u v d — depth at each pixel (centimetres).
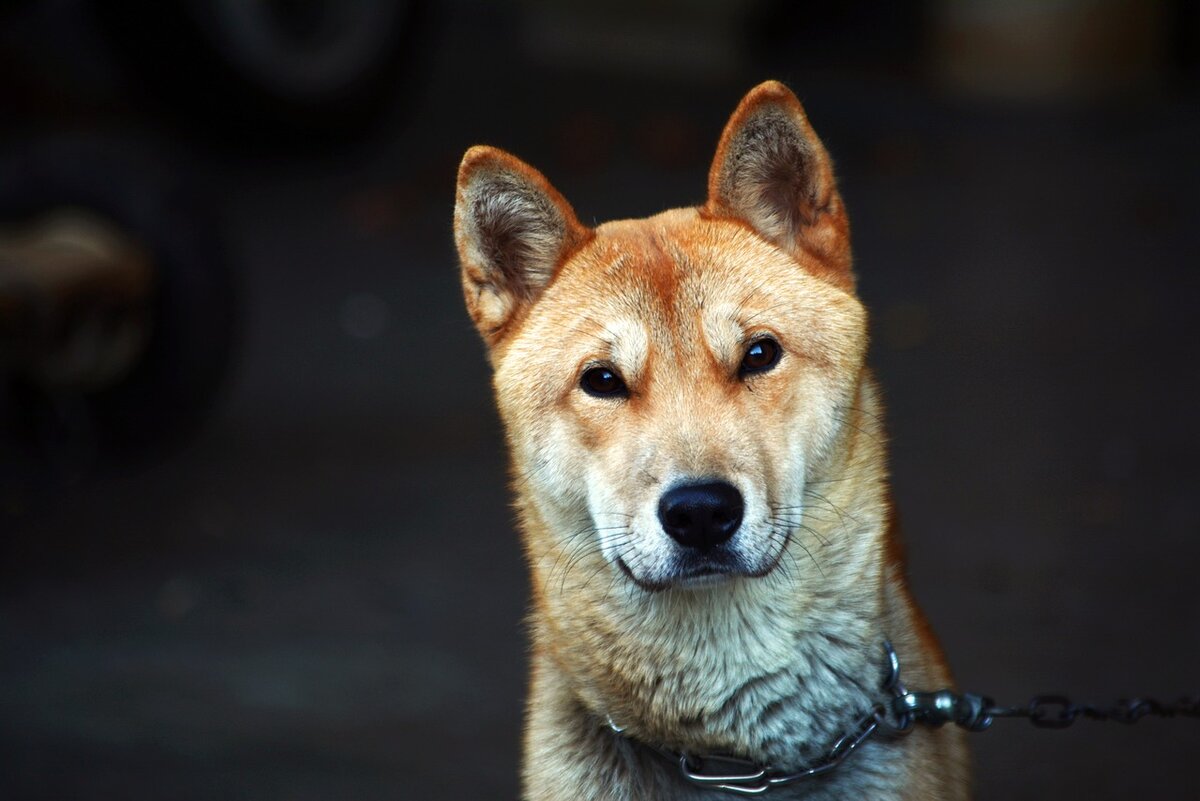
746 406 434
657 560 420
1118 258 1370
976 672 657
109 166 934
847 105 1931
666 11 2091
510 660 689
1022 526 816
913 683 441
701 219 474
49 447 946
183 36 1357
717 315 442
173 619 734
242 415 1037
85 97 1574
